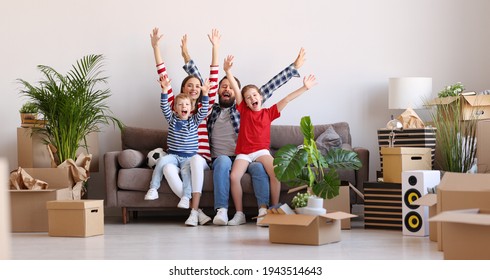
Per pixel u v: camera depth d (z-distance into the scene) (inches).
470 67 240.8
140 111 239.6
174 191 205.8
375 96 241.4
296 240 156.0
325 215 153.0
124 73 239.6
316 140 221.5
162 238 172.2
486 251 88.8
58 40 239.1
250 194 208.5
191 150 215.9
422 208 169.9
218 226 201.3
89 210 178.9
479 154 177.5
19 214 192.4
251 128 210.1
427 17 241.0
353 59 240.8
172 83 238.8
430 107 220.2
